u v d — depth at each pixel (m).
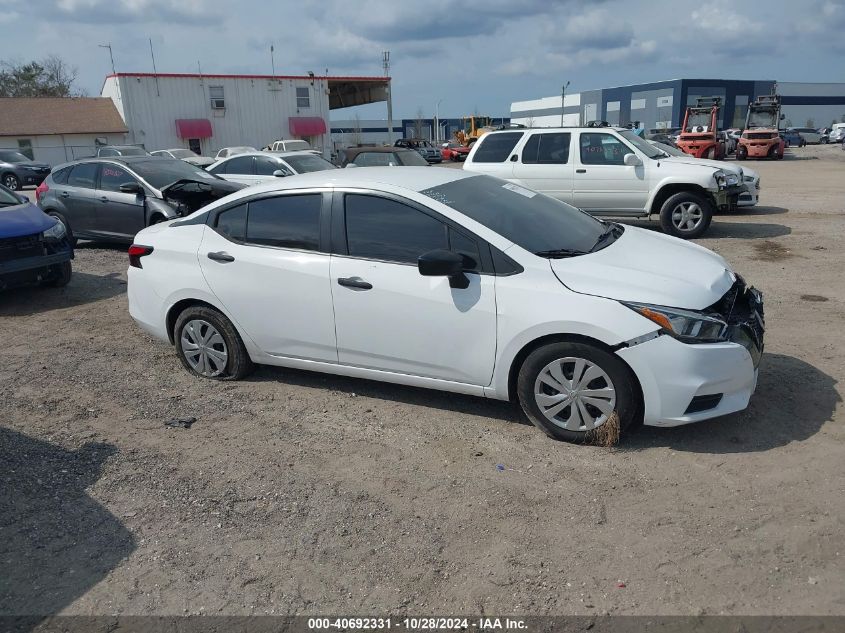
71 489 3.79
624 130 11.51
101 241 10.89
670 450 3.95
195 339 5.29
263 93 40.88
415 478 3.80
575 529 3.29
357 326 4.50
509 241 4.14
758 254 9.32
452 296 4.15
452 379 4.33
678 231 10.78
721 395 3.85
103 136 41.00
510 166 11.48
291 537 3.31
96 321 7.16
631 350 3.76
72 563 3.17
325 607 2.85
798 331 5.92
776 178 21.97
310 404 4.83
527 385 4.10
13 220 7.74
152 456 4.14
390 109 44.72
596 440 4.00
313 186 4.68
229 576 3.05
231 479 3.85
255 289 4.83
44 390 5.25
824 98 85.44
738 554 3.05
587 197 11.12
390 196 4.42
